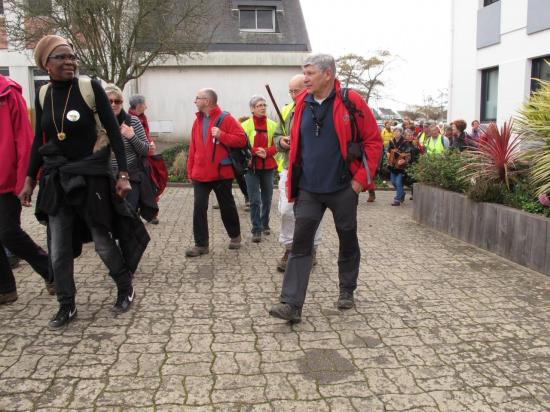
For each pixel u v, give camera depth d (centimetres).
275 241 695
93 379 321
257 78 2386
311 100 417
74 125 381
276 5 2583
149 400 298
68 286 400
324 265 579
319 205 421
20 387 310
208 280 518
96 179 394
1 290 441
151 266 567
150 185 558
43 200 385
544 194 582
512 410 292
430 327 404
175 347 365
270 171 711
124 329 395
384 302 459
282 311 398
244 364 342
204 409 290
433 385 318
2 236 432
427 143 1212
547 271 539
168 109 2355
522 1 1372
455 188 780
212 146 597
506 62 1451
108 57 1486
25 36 1395
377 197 1217
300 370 335
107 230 411
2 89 421
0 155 423
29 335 382
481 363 346
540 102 674
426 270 562
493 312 436
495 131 705
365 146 417
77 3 1302
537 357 355
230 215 630
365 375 329
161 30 1493
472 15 1619
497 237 627
